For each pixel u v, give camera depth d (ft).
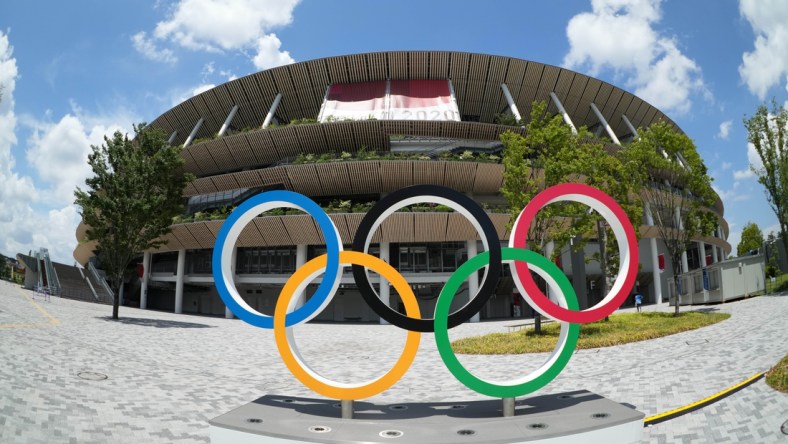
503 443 21.16
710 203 82.74
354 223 108.37
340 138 119.24
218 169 133.18
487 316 138.41
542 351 55.72
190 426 28.60
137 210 86.43
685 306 108.37
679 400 31.42
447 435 21.99
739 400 29.68
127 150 90.48
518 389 25.81
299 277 26.91
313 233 112.47
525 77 135.44
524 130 117.60
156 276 145.59
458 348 60.29
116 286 89.66
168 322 93.61
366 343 71.51
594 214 68.13
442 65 133.90
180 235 124.98
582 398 28.73
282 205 28.30
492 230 26.63
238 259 127.95
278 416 25.31
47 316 76.74
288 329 27.58
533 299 26.48
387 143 120.06
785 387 29.91
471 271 26.27
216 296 157.69
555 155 70.85
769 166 96.43
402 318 25.80
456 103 129.70
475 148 118.93
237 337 74.43
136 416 29.78
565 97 139.95
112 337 62.08
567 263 129.39
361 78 136.87
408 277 115.65
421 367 49.85
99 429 26.99
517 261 26.81
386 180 113.39
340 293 135.44
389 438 21.50
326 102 132.46
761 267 102.42
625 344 56.24
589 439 22.62
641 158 80.89
